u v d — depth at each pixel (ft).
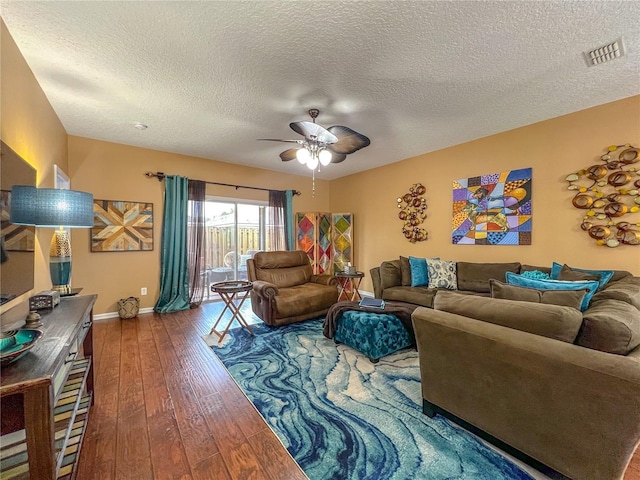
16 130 5.92
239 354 8.63
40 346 3.43
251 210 17.37
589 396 3.54
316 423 5.47
